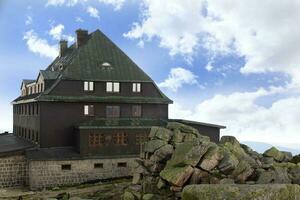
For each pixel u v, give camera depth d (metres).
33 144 56.66
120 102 57.84
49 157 50.41
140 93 60.25
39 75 60.88
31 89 68.56
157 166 33.81
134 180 35.72
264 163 34.12
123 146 54.44
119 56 61.84
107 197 36.41
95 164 52.66
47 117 54.41
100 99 56.72
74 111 55.94
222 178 29.08
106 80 57.81
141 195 31.61
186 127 38.38
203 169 29.88
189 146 31.42
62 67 62.50
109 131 53.78
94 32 63.84
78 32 65.56
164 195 30.02
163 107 61.56
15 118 77.75
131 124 55.62
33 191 47.69
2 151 51.12
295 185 17.47
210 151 30.58
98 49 61.34
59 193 44.34
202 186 17.05
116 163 53.72
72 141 55.53
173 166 31.05
